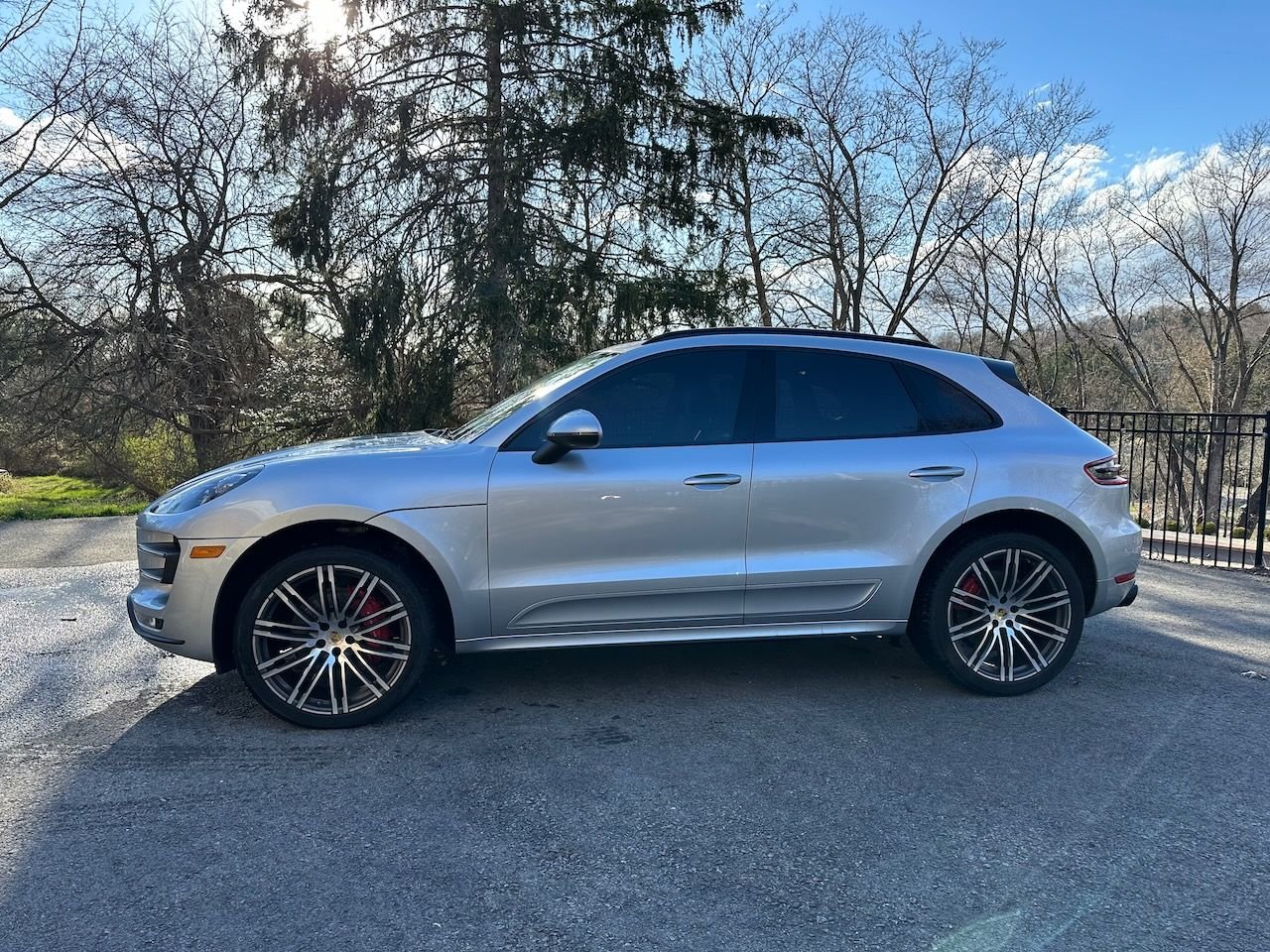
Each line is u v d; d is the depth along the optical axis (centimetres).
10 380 1795
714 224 1456
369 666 365
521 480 366
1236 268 2784
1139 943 225
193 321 1758
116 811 294
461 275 1312
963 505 393
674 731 367
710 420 388
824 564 385
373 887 249
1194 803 304
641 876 256
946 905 241
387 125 1368
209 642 358
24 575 702
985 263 2762
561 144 1338
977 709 394
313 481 357
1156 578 736
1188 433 840
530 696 407
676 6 1402
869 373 407
